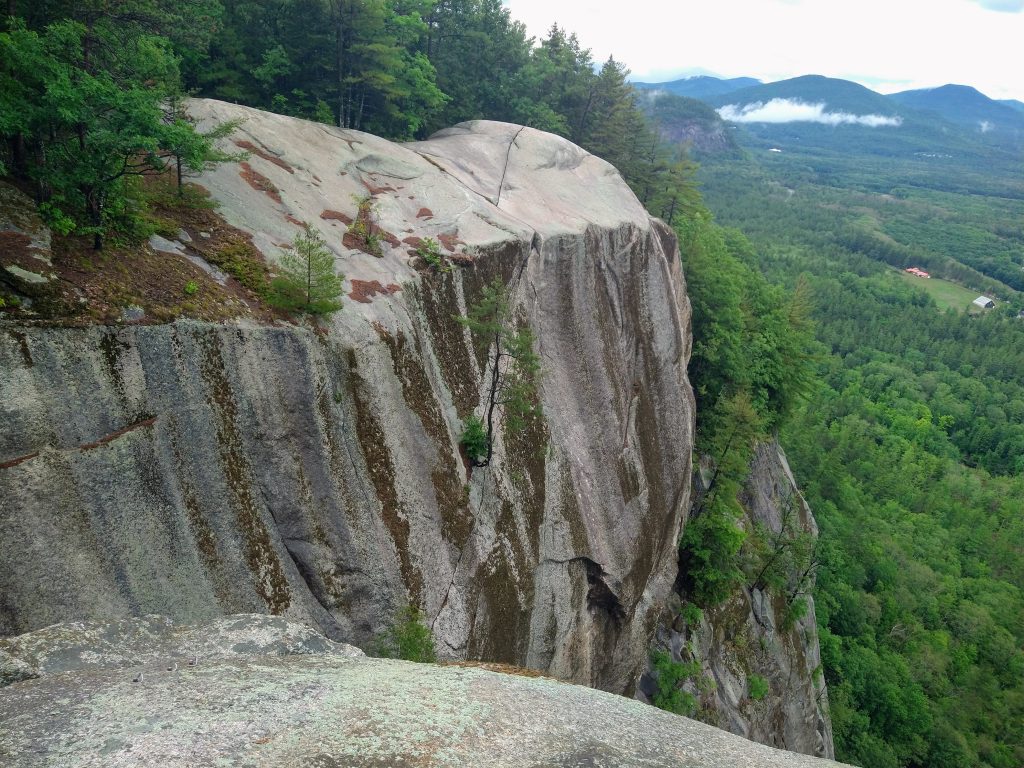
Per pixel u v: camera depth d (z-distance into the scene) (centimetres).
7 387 1306
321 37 3359
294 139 2727
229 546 1656
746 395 4216
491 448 2422
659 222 4206
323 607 1856
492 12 4831
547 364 2970
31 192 1602
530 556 2561
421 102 4134
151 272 1658
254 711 893
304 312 1878
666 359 3741
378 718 920
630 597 3144
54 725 819
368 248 2352
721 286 4728
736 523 4538
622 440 3284
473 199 2972
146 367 1522
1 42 1403
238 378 1697
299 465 1811
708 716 3697
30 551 1316
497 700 1070
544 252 3009
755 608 4431
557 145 3950
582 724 1059
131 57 1678
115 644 1120
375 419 2005
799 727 4522
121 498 1459
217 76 3369
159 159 1691
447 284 2477
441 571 2162
